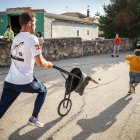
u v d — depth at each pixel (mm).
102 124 4391
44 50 10984
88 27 33312
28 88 3451
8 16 20203
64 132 3986
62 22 26109
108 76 8578
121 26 24141
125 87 7086
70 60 12070
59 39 11922
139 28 23672
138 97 6141
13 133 3836
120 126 4344
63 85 6902
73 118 4574
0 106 3516
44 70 8859
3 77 7473
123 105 5484
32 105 5117
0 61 8852
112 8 24422
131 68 6227
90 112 4945
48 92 6180
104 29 25125
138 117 4801
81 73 4250
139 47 13555
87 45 14617
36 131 3949
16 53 3385
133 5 23688
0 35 20266
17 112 4707
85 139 3801
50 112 4801
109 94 6289
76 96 5910
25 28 3389
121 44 19766
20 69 3389
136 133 4102
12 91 3479
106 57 14398
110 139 3846
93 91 6465
